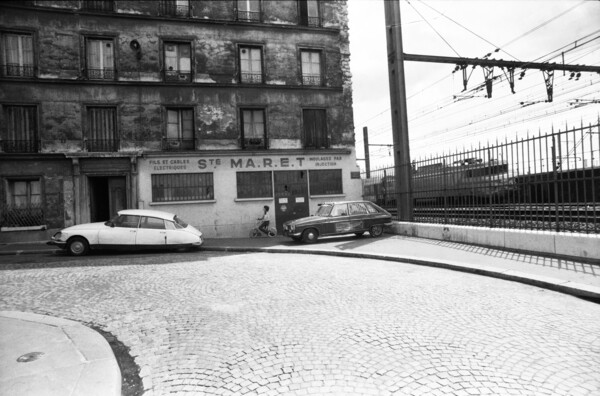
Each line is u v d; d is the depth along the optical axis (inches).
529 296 239.3
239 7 753.0
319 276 317.4
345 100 802.2
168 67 711.1
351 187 790.5
